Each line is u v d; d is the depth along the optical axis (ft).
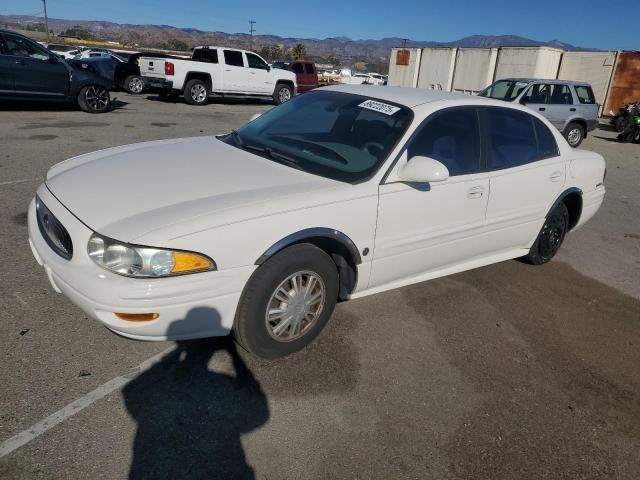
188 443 7.57
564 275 15.65
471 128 12.25
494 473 7.72
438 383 9.65
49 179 10.23
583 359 11.09
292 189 9.39
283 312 9.34
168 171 9.87
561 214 15.37
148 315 7.87
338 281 10.14
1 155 23.02
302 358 9.91
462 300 13.20
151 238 7.68
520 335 11.78
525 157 13.66
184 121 39.86
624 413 9.43
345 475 7.33
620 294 14.69
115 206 8.48
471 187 11.91
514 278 14.99
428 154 11.09
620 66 75.87
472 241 12.60
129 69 60.90
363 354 10.28
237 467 7.27
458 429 8.51
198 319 8.30
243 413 8.29
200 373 9.12
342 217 9.54
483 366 10.39
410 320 11.87
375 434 8.18
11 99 35.81
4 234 14.03
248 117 46.80
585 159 15.65
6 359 8.86
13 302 10.62
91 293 7.79
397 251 10.85
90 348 9.43
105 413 7.94
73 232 8.16
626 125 58.34
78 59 59.72
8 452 7.02
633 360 11.26
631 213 23.99
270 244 8.66
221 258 8.18
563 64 81.35
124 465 7.06
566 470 7.95
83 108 39.75
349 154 10.72
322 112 12.30
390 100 11.84
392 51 100.94
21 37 35.55
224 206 8.50
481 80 84.38
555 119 43.24
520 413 9.09
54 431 7.47
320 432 8.09
